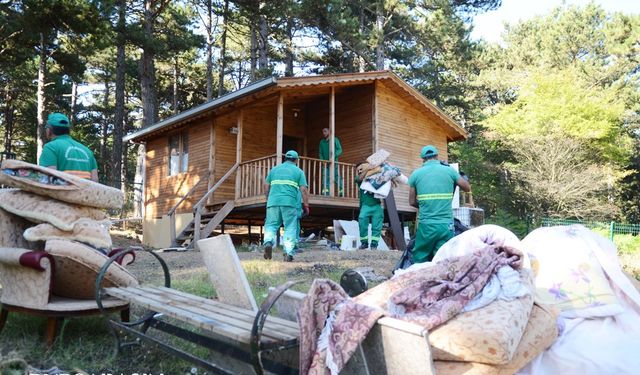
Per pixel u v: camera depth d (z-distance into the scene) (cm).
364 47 2325
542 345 242
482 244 318
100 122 3738
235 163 1415
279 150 1173
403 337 195
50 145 419
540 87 2455
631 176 3094
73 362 302
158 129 1609
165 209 1627
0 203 334
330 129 1267
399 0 2562
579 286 289
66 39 1859
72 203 343
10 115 3353
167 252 1037
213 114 1396
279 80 1139
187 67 3300
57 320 331
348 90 1455
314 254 889
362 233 932
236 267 299
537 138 2370
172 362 312
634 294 290
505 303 237
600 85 3278
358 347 214
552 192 2328
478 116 3331
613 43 3328
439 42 2720
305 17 2227
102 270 322
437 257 335
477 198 2725
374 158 917
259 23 2567
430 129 1598
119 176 2106
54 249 316
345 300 234
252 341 204
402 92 1444
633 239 1755
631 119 3095
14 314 387
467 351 212
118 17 1892
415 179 571
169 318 401
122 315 360
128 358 320
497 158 2950
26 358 303
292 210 775
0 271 343
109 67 3081
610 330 267
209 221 1212
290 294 270
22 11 1392
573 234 323
